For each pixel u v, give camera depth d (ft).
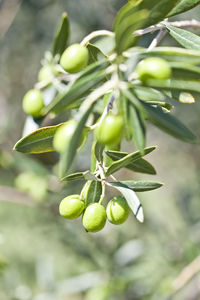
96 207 4.53
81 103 4.77
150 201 19.30
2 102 19.21
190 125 16.38
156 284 12.98
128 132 3.99
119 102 3.78
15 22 17.85
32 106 6.35
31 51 18.33
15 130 19.04
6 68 18.84
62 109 3.87
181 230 14.05
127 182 4.59
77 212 4.63
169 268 13.14
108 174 4.69
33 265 20.65
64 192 12.98
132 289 13.25
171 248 13.60
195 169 19.44
